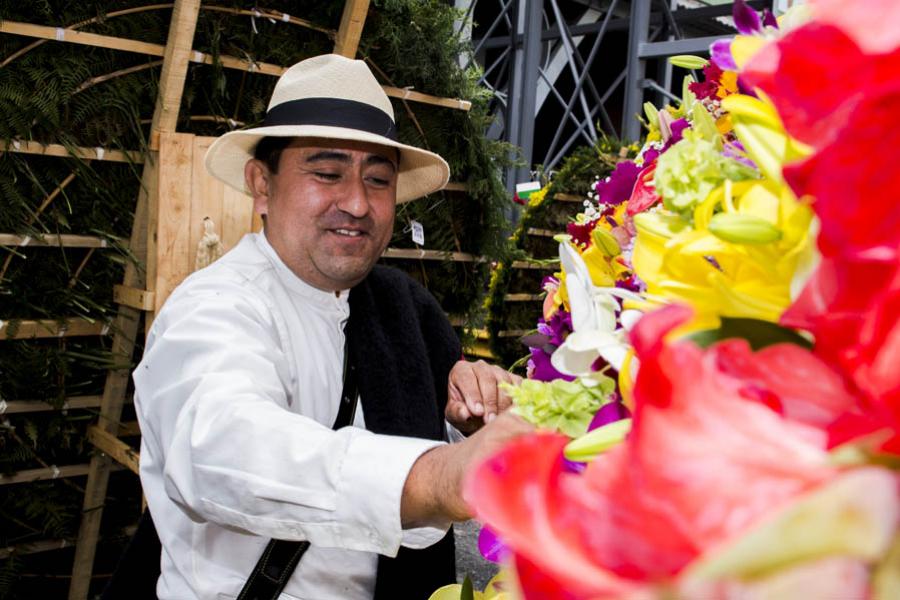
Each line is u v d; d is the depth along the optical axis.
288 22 2.75
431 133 3.06
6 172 2.36
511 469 0.31
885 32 0.30
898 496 0.25
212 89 2.67
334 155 1.64
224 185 2.48
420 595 1.61
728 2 6.70
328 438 1.01
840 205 0.31
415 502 0.90
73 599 2.57
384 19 2.86
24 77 2.34
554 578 0.31
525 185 5.03
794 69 0.31
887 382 0.30
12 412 2.43
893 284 0.31
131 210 2.56
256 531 1.04
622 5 7.65
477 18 7.44
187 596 1.49
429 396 1.79
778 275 0.38
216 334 1.38
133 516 2.73
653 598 0.25
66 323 2.46
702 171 0.42
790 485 0.28
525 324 4.70
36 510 2.50
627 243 0.71
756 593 0.24
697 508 0.28
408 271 3.17
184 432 1.18
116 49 2.45
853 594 0.25
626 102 6.48
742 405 0.30
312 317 1.68
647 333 0.30
